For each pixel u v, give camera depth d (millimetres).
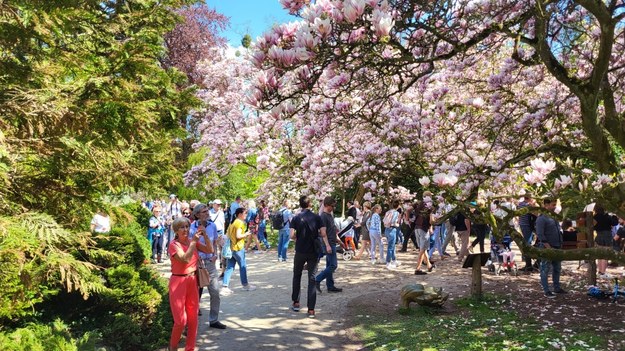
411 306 7852
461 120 9148
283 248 13734
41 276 4012
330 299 8578
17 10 4445
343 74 4758
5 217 3910
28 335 4086
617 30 7137
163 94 6844
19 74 4746
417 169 9961
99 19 6457
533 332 6035
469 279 10125
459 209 4238
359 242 17922
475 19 5758
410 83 5148
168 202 16391
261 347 6004
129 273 6406
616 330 6020
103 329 5832
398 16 4660
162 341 6113
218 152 19578
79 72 5984
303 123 13922
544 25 4863
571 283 9461
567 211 3684
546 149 5801
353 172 11820
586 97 4805
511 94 8180
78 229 5695
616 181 4473
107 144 4957
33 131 4398
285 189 17312
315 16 3688
